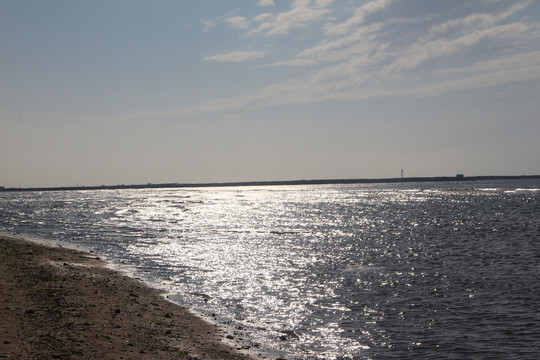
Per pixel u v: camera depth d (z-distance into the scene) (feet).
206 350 56.95
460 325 73.31
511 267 121.08
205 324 70.18
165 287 96.73
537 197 484.33
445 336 68.03
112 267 118.52
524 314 78.89
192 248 157.79
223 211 369.09
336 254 145.48
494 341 66.33
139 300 80.33
